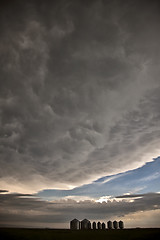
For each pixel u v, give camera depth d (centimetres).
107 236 2395
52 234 2483
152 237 2264
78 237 2355
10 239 2283
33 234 2456
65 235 2441
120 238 2294
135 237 2308
